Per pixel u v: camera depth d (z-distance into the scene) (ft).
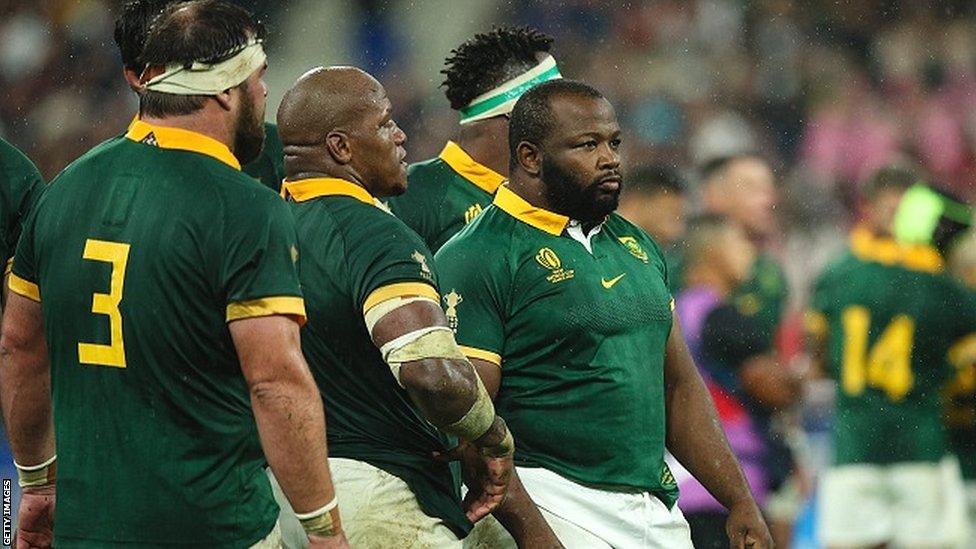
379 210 47.03
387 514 46.85
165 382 41.55
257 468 43.06
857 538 96.78
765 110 206.59
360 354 46.70
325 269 46.24
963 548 96.53
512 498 49.34
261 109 43.83
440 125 192.65
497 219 52.31
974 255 95.96
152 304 41.34
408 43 201.46
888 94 210.59
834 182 200.64
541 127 51.70
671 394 55.98
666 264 55.88
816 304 99.35
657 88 203.82
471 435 45.60
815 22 214.48
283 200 42.93
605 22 208.03
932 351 95.55
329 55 199.62
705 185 105.81
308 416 40.96
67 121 187.32
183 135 42.47
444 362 44.39
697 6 211.00
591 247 52.65
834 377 98.17
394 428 47.62
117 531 41.86
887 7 220.23
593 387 51.47
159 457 41.68
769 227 134.00
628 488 52.16
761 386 87.92
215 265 41.06
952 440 96.37
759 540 55.42
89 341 42.19
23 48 192.54
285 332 40.98
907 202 95.81
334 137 47.62
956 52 214.90
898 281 95.55
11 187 51.34
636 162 196.03
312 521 41.42
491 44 59.06
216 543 41.91
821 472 104.58
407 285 44.98
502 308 51.31
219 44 42.47
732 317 88.28
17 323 45.52
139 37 52.95
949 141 208.44
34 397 46.47
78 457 42.55
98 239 42.16
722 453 55.77
